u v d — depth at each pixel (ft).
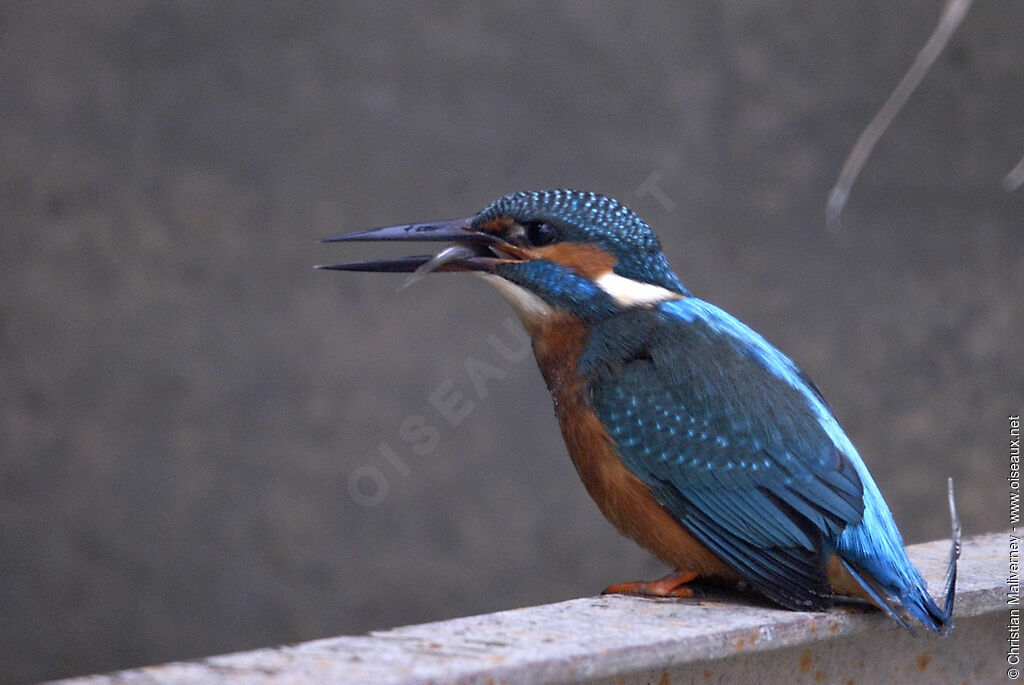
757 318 44.21
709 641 14.12
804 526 16.46
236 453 43.37
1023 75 44.01
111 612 42.01
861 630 15.76
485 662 12.66
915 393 43.83
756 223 44.62
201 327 43.91
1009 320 43.91
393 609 42.47
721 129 44.75
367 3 44.29
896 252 44.45
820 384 43.83
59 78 44.06
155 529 42.75
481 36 44.60
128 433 43.29
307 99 44.47
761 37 44.70
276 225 44.32
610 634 14.03
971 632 17.38
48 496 42.68
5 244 43.47
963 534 42.70
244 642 42.14
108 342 43.62
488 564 42.75
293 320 44.09
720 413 17.11
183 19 44.21
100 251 43.93
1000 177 44.16
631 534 17.88
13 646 41.24
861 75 44.55
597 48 44.62
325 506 43.06
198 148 44.39
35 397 43.14
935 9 44.21
